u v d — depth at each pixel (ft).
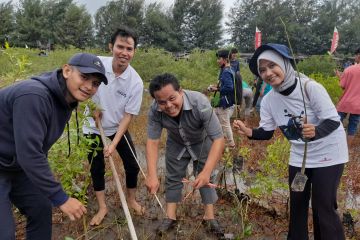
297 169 10.48
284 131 10.56
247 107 30.25
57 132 8.56
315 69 58.44
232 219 13.75
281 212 14.37
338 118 9.68
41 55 53.72
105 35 153.07
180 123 11.60
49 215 9.31
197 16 162.20
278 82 9.70
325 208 10.06
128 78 12.53
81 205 8.16
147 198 15.78
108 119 12.94
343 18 152.56
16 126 7.55
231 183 16.80
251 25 155.53
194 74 44.27
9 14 141.69
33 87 7.70
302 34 149.79
